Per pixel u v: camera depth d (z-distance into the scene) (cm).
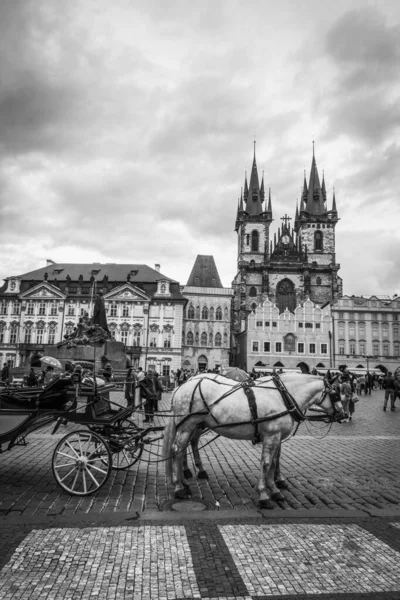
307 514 883
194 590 588
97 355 4144
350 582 616
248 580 616
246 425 1000
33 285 9394
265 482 956
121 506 920
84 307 9331
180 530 788
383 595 585
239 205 13900
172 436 1043
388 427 2272
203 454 1502
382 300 10450
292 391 1050
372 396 5250
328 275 12625
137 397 2617
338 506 955
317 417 1063
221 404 1016
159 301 9356
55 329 9275
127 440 1125
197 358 10519
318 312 10262
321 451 1589
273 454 984
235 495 1020
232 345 11956
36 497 964
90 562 659
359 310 10212
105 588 588
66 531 772
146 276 9775
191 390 1050
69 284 9500
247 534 776
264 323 10181
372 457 1484
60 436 1753
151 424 2170
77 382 1108
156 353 9119
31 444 1566
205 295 10775
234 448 1622
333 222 13100
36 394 1123
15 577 611
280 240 13362
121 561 664
